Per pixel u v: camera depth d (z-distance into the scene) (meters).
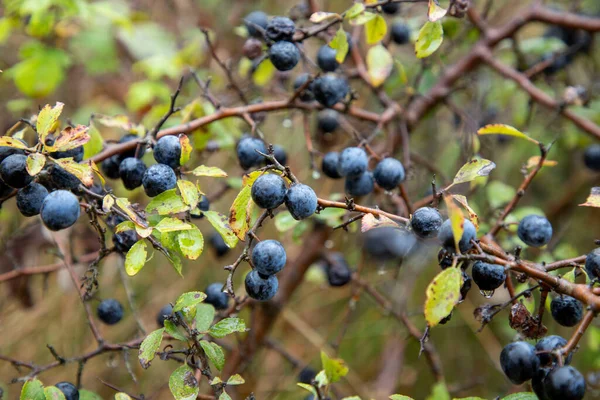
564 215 0.84
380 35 0.54
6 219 0.68
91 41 0.79
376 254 0.62
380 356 0.85
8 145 0.47
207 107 0.59
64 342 0.76
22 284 0.64
